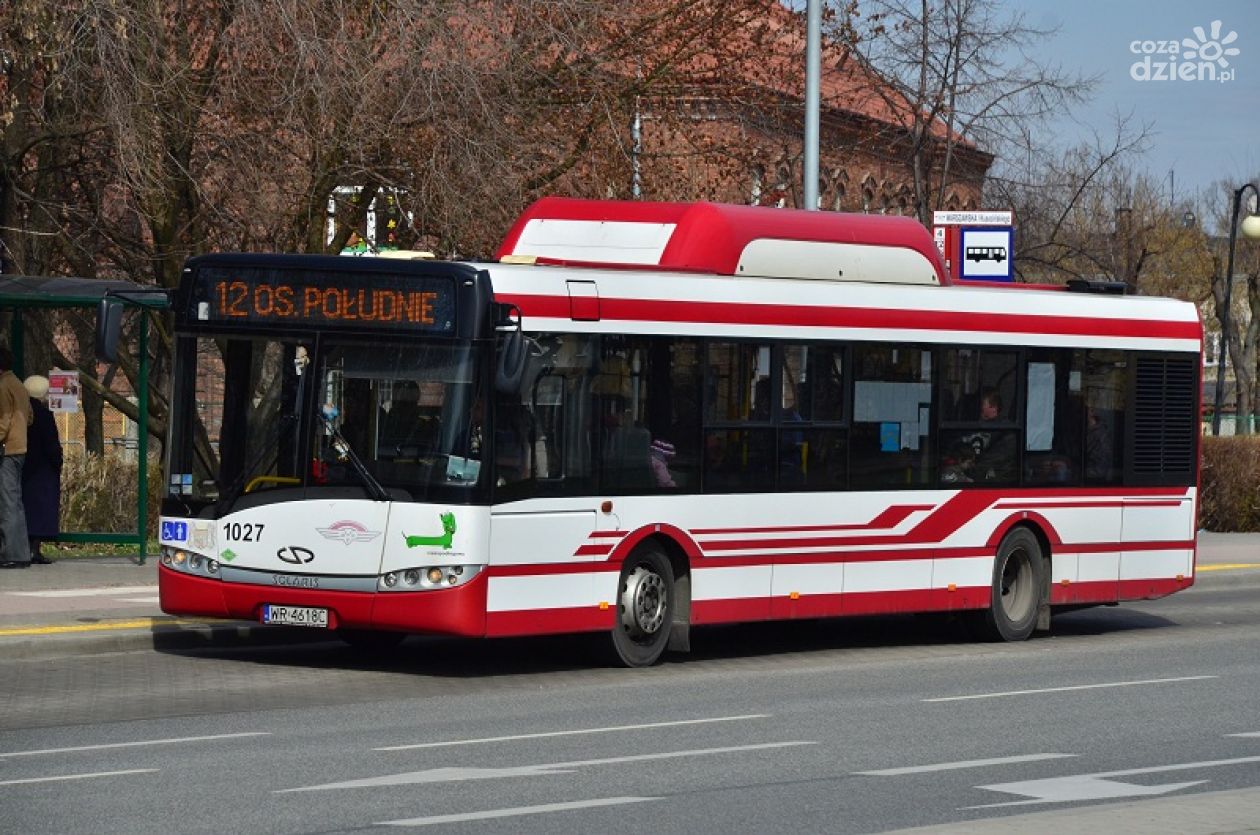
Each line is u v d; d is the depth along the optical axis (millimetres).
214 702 14641
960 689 16406
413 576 16172
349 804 10195
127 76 23203
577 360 16953
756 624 22688
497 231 25641
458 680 16469
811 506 18844
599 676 16938
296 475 16516
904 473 19750
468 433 16203
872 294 19500
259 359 16812
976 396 20516
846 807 10438
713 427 18047
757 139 31078
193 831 9414
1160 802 10250
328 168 26031
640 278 17516
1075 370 21594
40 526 23016
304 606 16438
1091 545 21781
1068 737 13484
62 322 34312
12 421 22297
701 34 29203
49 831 9406
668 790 10875
